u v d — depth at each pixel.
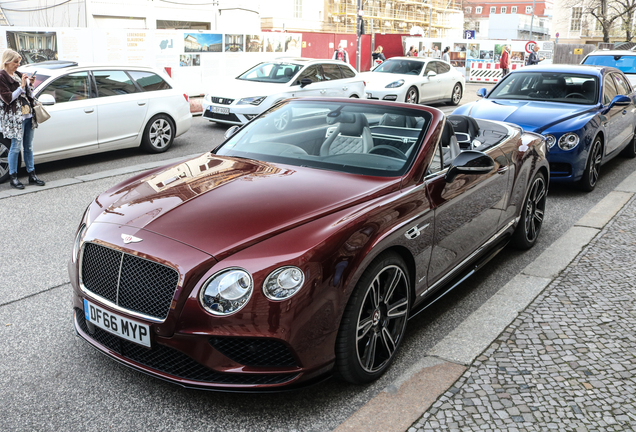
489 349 3.28
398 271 3.04
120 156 9.02
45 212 6.02
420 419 2.62
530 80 8.21
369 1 61.03
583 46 37.41
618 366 3.09
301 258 2.53
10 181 7.00
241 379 2.56
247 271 2.48
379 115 3.78
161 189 3.18
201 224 2.72
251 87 11.70
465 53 29.89
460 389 2.86
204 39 16.80
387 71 16.89
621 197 6.82
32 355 3.22
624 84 8.84
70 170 8.00
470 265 4.07
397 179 3.25
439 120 3.71
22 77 6.82
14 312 3.78
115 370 3.07
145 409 2.73
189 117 9.77
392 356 3.11
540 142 5.08
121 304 2.68
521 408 2.71
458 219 3.60
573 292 4.09
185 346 2.51
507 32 73.19
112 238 2.72
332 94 12.81
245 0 31.55
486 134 4.75
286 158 3.64
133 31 15.23
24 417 2.66
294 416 2.70
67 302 3.95
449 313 3.87
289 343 2.49
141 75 9.05
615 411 2.69
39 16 27.17
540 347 3.30
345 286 2.63
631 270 4.51
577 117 6.96
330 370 2.69
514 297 3.99
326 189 3.08
